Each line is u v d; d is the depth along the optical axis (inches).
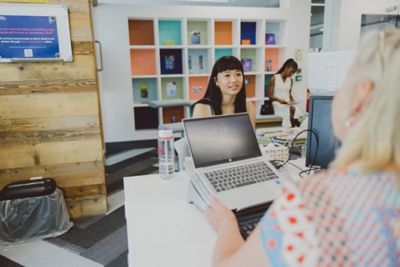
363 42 20.1
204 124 47.6
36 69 87.5
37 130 91.0
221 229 32.1
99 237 89.8
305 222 18.2
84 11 88.2
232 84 70.2
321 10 276.4
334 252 17.6
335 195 18.3
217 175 43.9
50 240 88.2
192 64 203.2
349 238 17.5
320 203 18.3
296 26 205.2
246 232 34.3
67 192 98.0
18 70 86.2
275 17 199.6
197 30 200.8
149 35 191.6
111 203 112.4
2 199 85.4
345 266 17.5
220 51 205.6
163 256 33.3
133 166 158.6
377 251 17.3
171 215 42.2
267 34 210.1
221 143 47.4
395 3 218.8
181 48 194.5
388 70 17.8
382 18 221.0
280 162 62.3
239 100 74.0
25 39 84.5
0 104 86.7
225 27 204.2
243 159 48.0
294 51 207.9
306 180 19.9
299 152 81.0
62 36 87.2
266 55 214.1
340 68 65.5
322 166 55.8
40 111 90.2
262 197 41.3
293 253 18.6
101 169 100.2
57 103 91.1
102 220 99.6
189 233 37.6
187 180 55.4
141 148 193.3
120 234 91.5
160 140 56.5
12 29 83.0
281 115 158.2
